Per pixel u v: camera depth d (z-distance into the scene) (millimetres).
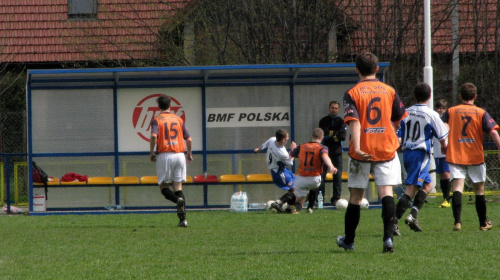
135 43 81438
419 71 74875
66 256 29500
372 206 52719
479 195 36219
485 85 75562
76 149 54125
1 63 85062
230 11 77062
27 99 53094
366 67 26609
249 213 49188
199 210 53156
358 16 76438
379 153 26250
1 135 63500
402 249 28594
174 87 54406
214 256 28234
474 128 36156
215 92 54531
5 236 37250
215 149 54625
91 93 54125
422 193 35531
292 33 77000
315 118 54750
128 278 23625
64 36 83438
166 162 41000
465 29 77438
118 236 36594
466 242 30766
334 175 52406
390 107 26375
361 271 23547
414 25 75312
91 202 54062
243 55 78188
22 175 59906
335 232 36406
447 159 36531
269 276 23094
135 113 54344
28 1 88188
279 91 54688
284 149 49469
